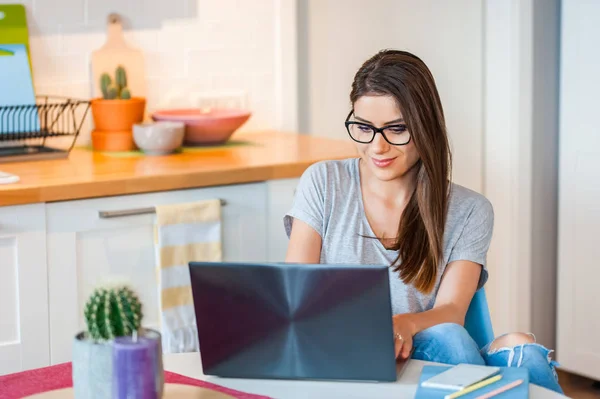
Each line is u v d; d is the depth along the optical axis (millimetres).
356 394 1563
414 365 1711
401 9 4012
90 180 2695
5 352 2641
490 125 3988
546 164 3969
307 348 1605
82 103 3336
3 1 3141
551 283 4082
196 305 1608
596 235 3693
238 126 3395
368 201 2201
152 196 2824
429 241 2098
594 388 3840
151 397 1374
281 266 1548
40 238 2650
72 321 2742
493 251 4012
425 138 2031
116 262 2797
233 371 1647
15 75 3178
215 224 2918
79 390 1378
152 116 3357
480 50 4004
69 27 3289
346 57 3941
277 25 3725
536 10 3820
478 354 1804
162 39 3482
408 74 2012
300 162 3057
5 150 3111
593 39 3615
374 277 1510
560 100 3770
